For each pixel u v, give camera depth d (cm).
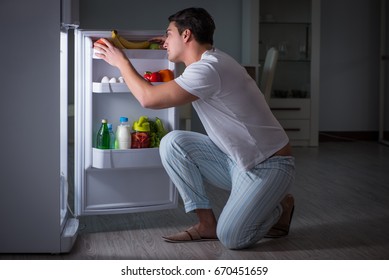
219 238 262
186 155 269
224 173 275
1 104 249
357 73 725
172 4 670
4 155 250
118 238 282
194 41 259
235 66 254
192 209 273
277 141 260
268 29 667
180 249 264
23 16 247
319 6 670
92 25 656
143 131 311
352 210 347
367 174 478
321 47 719
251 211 255
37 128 251
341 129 729
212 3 681
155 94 247
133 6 662
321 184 432
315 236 288
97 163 302
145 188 320
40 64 249
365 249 267
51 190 253
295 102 674
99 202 313
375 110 731
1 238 253
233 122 254
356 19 721
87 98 302
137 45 308
